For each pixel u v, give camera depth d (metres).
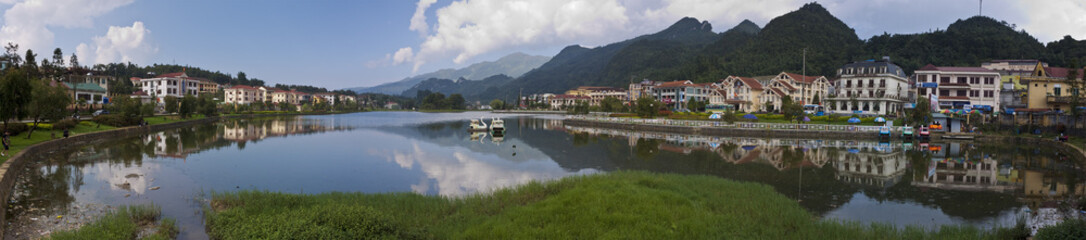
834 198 26.73
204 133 73.25
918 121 70.44
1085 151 44.34
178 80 166.00
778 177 34.12
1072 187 30.28
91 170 34.53
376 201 22.59
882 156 46.81
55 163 37.91
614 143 60.22
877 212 23.50
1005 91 90.44
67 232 17.23
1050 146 55.59
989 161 43.25
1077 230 14.70
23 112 44.78
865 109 102.81
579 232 17.09
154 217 20.84
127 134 65.56
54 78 92.00
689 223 18.16
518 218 18.75
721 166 39.94
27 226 19.50
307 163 40.75
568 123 110.31
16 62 85.12
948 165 40.59
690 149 52.97
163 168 36.50
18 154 35.66
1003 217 22.47
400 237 16.44
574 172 36.78
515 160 43.38
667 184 26.22
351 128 90.19
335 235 15.11
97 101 109.62
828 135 66.88
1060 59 134.50
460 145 57.16
